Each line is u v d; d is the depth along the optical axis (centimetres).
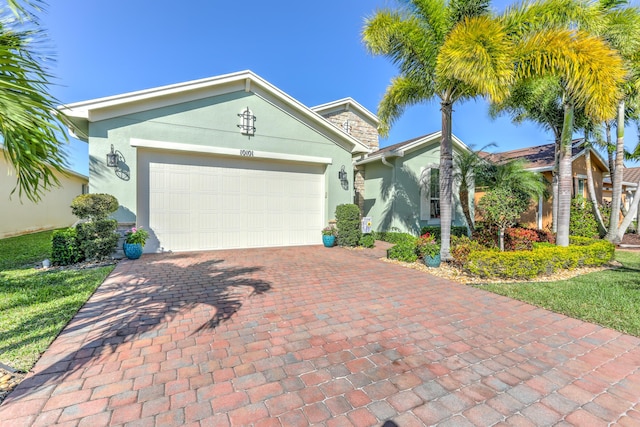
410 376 282
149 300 475
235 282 586
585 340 361
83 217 719
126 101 796
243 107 959
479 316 432
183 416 225
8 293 491
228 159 967
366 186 1425
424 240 784
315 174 1114
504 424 223
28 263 732
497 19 669
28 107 247
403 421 224
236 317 415
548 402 249
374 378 278
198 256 839
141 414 226
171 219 893
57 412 225
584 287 574
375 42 762
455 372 290
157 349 323
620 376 288
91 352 314
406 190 1240
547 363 309
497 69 598
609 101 632
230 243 976
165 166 883
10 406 230
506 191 723
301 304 470
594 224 1232
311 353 321
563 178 764
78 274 612
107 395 246
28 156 266
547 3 651
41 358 300
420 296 520
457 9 697
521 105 1084
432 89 797
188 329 374
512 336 370
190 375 277
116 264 720
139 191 852
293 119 1035
